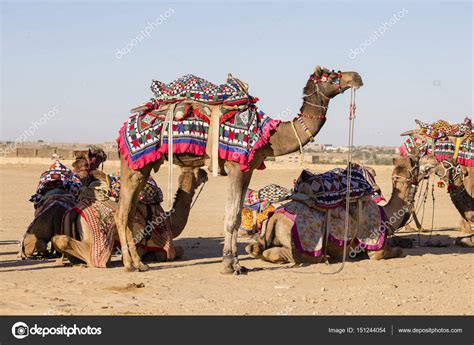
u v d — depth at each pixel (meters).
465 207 15.09
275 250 11.45
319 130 10.93
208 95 10.65
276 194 13.90
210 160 10.63
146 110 10.88
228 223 10.60
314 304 8.59
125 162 10.73
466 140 14.98
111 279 10.04
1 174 40.88
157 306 8.38
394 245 13.74
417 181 12.64
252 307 8.38
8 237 15.16
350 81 10.76
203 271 10.84
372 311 8.24
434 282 10.06
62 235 11.06
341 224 11.67
